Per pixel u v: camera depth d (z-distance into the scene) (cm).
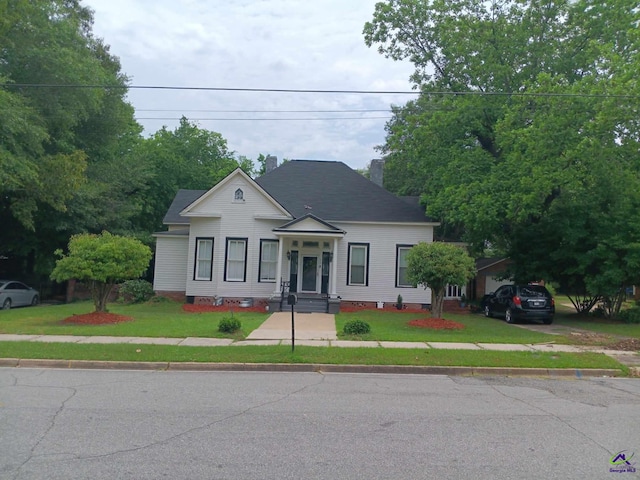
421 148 2514
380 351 1224
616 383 1018
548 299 2028
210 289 2484
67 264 1670
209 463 518
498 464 529
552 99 1894
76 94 2528
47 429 625
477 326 1872
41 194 2398
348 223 2573
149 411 721
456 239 3297
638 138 1867
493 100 2331
